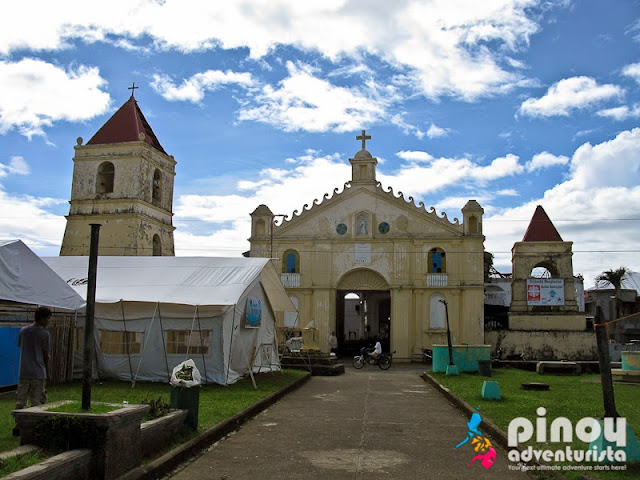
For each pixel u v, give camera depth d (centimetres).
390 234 3962
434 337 3822
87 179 3428
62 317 1709
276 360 2400
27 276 1495
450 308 3844
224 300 1795
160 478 776
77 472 640
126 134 3456
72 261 2158
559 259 3966
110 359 1872
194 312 1828
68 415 673
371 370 3153
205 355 1820
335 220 4041
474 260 3856
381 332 5438
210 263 2050
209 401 1354
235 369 1970
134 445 730
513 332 3841
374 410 1398
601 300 5378
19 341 995
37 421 677
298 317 3947
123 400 1353
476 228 3888
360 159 4069
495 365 2722
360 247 3981
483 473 812
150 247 3453
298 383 1986
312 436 1059
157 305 1827
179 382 972
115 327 1875
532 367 2695
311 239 4012
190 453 888
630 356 2042
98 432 669
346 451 940
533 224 4078
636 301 5347
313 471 816
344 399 1623
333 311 3975
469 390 1625
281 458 889
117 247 3303
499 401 1389
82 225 3369
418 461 877
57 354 1683
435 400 1609
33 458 626
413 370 3172
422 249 3922
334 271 3984
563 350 3794
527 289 3922
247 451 933
